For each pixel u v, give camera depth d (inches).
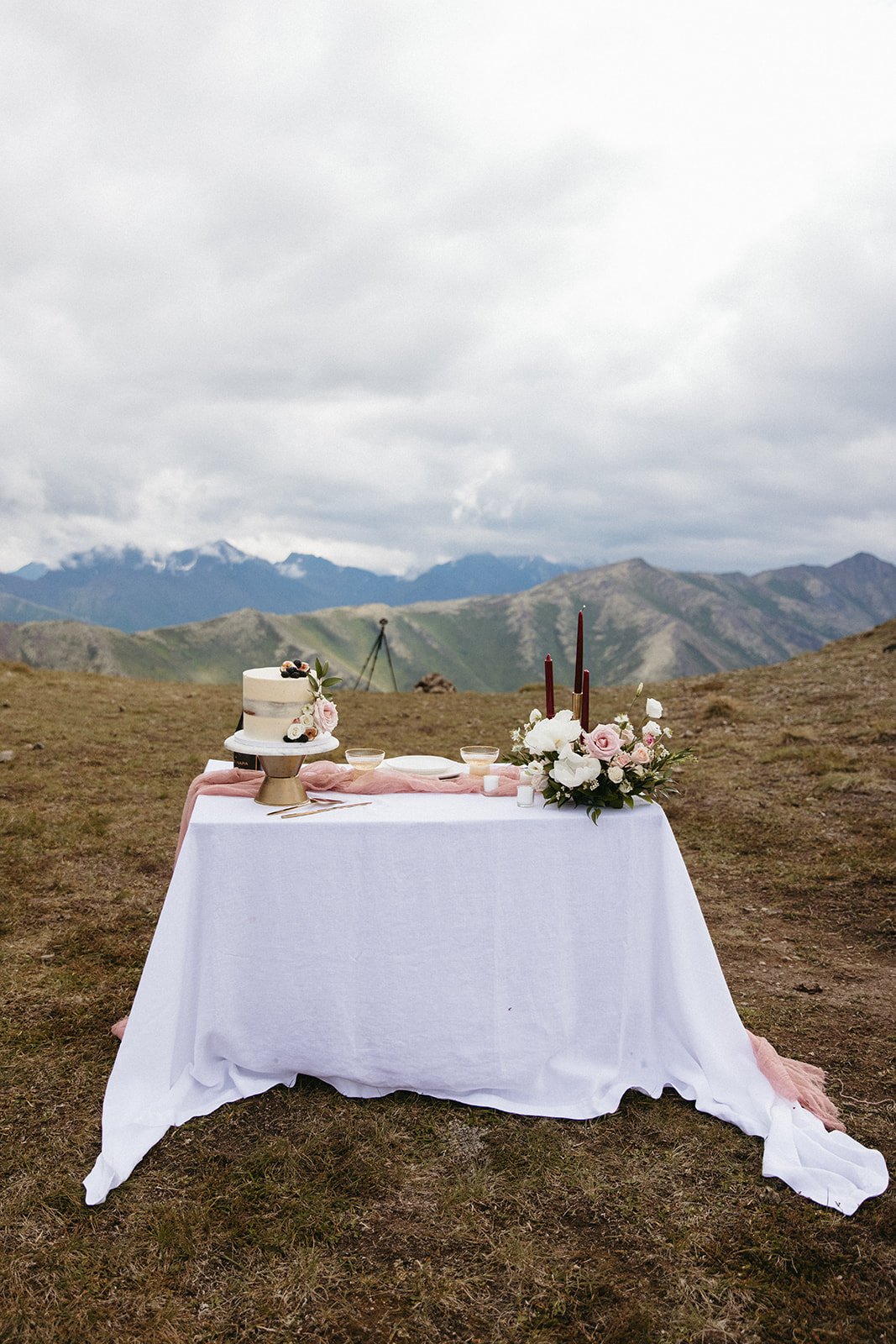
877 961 178.7
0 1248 97.1
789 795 301.1
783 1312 90.6
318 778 150.3
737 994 164.9
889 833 253.9
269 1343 85.9
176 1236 99.0
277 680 137.6
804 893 217.8
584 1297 92.4
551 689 145.3
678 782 326.3
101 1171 108.7
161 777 347.6
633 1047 138.9
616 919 135.3
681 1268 96.5
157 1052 125.6
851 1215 105.2
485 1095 132.1
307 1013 129.3
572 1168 114.5
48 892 213.3
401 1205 106.4
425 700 636.1
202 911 128.2
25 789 316.8
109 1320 88.2
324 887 128.0
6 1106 124.0
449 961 130.0
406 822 128.6
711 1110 128.2
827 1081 134.6
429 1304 91.0
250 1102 128.4
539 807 140.7
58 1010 153.4
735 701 503.5
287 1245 99.0
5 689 575.2
